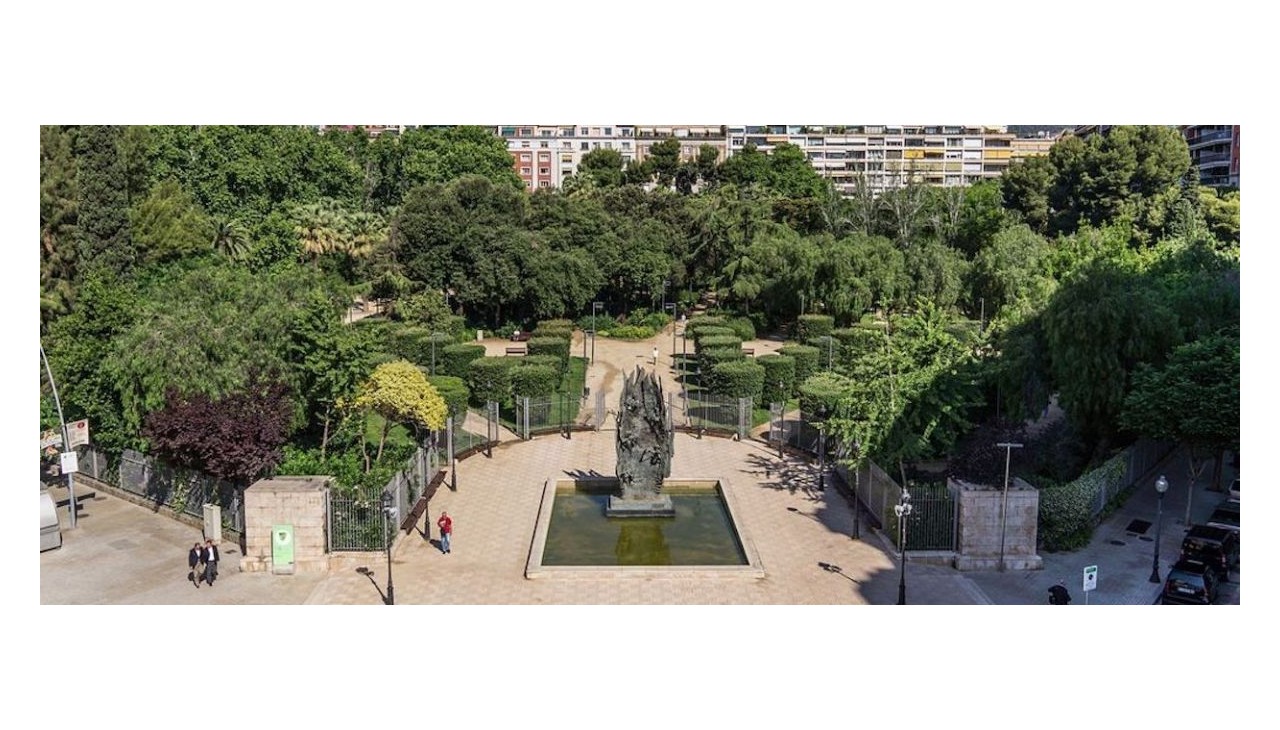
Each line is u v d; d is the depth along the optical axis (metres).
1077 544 37.47
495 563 35.72
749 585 33.66
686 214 101.19
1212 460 49.00
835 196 111.19
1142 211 99.56
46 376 45.16
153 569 35.31
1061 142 114.75
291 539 34.78
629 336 87.00
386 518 32.78
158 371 40.88
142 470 42.53
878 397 39.09
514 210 92.38
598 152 146.38
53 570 35.16
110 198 60.84
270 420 39.25
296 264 73.88
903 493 33.50
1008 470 37.22
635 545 37.62
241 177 91.12
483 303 86.94
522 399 54.84
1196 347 39.88
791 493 44.16
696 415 57.69
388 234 90.44
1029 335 46.44
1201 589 31.97
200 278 48.62
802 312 85.69
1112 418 44.22
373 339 47.59
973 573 35.06
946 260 86.50
